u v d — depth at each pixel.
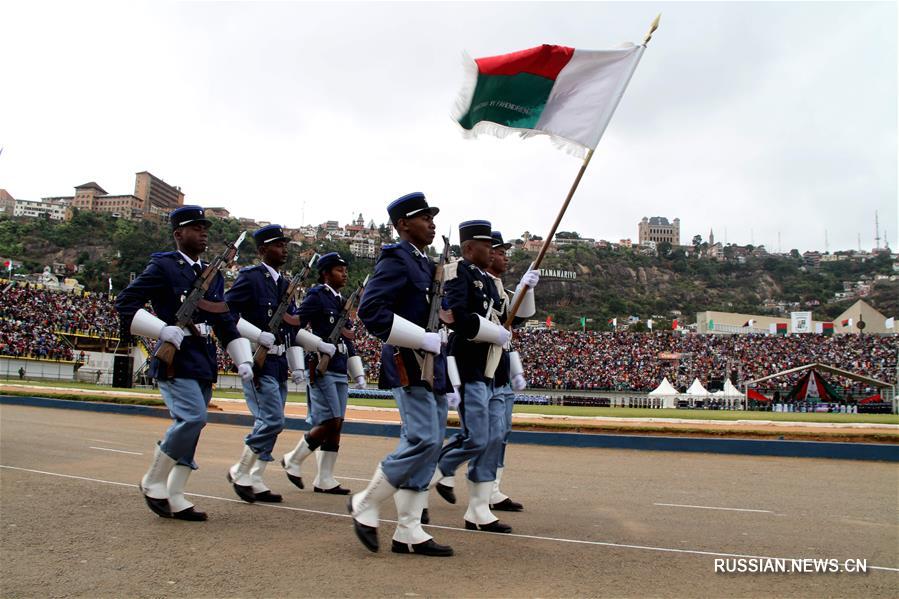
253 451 7.21
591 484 9.21
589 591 4.16
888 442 13.12
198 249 6.57
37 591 3.94
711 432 14.14
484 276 6.68
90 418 17.39
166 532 5.50
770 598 4.09
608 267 166.25
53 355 43.62
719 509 7.34
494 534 5.95
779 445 12.87
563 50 7.21
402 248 5.41
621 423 16.19
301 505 7.14
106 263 99.12
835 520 6.77
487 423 6.16
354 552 5.05
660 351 64.75
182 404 6.01
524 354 62.88
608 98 7.23
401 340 5.07
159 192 178.38
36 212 167.12
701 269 177.00
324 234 157.25
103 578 4.22
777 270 181.62
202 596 3.91
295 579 4.27
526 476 9.98
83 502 6.61
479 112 7.16
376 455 12.29
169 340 5.91
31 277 77.75
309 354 8.37
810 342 66.75
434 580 4.34
